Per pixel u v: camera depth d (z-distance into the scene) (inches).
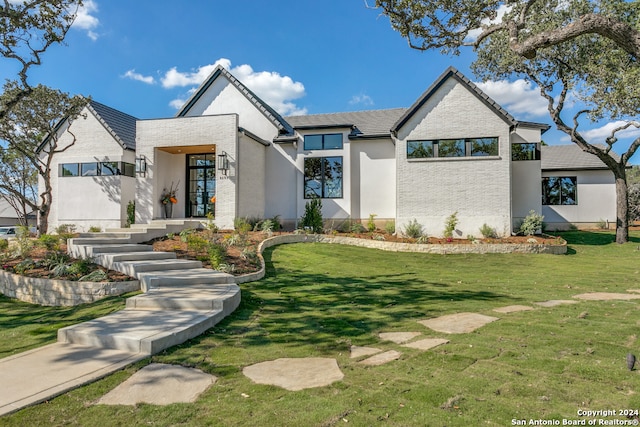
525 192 754.2
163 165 716.7
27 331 243.4
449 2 321.4
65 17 521.7
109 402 126.6
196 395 131.3
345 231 744.3
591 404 121.5
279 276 389.4
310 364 160.1
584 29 215.2
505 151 656.4
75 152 849.5
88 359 164.2
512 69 796.0
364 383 139.9
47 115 770.2
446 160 677.3
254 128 805.2
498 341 187.5
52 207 858.1
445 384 137.5
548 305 275.6
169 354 171.8
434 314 248.8
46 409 122.0
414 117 694.5
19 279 362.6
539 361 158.9
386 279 395.5
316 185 766.5
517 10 323.0
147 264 336.8
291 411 119.0
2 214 1737.2
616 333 199.0
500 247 592.7
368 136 767.1
